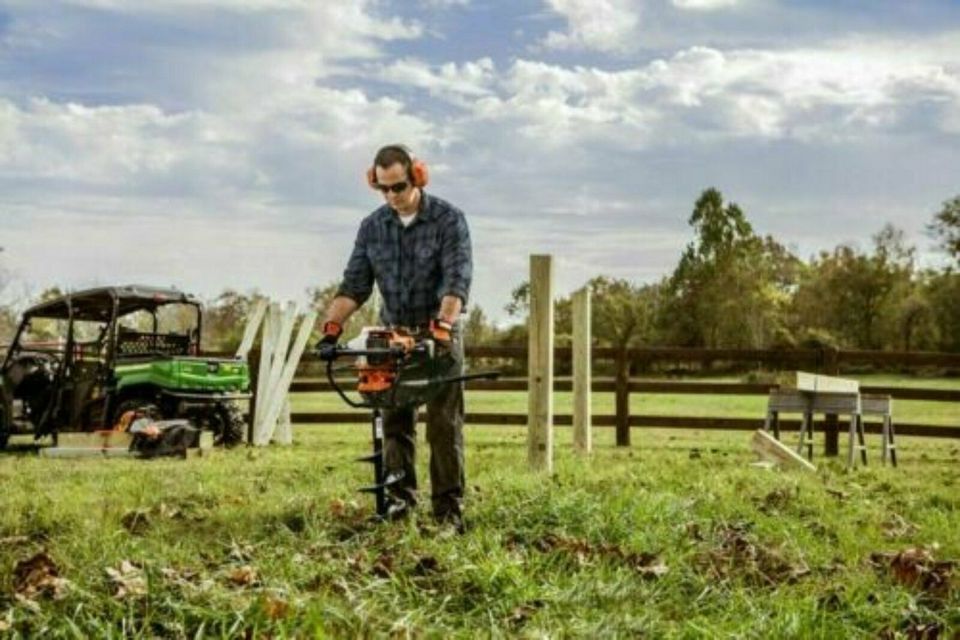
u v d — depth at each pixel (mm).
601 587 5383
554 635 4742
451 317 6398
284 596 5000
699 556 6141
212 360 15172
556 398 28859
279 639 4453
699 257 52875
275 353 16703
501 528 6633
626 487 8406
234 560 5824
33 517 7234
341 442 16766
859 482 10891
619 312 49938
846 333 55656
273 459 12555
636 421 16203
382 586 5254
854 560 6301
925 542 7094
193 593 4914
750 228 54156
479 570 5480
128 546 5879
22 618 4656
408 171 6562
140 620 4715
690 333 50969
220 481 9672
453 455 6754
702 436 18516
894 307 54188
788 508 8227
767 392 16234
